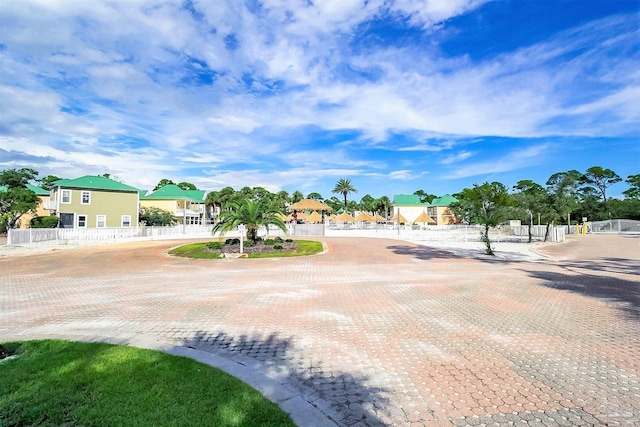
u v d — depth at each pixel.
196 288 10.86
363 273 13.88
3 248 24.73
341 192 90.06
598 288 10.52
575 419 3.57
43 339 5.81
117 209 42.03
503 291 10.11
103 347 5.37
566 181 33.03
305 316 7.54
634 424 3.48
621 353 5.37
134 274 13.96
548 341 5.93
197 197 63.78
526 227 44.12
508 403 3.90
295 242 27.83
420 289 10.47
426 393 4.14
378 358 5.21
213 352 5.44
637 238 38.00
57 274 13.98
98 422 3.35
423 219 60.34
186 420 3.38
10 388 4.00
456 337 6.15
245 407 3.64
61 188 38.84
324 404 3.86
